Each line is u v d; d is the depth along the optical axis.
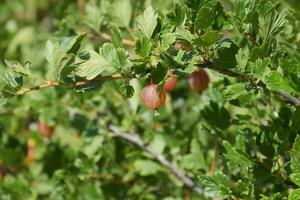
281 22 0.46
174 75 0.45
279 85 0.45
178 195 0.73
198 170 0.68
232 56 0.46
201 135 0.71
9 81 0.46
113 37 0.47
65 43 0.61
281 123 0.53
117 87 0.75
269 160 0.51
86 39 0.70
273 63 0.48
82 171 0.75
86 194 0.75
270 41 0.46
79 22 0.75
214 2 0.46
